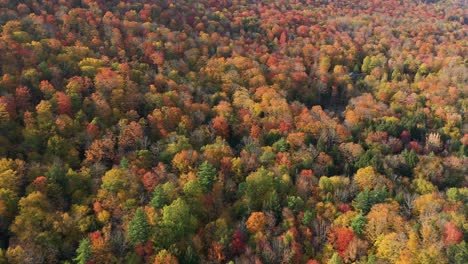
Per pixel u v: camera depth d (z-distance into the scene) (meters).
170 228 78.31
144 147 103.81
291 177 98.31
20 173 85.81
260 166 100.31
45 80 112.06
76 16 149.00
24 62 116.62
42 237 74.62
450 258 72.44
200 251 78.12
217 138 110.38
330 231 81.25
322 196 90.62
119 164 97.19
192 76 140.25
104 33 149.88
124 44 147.62
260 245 77.62
